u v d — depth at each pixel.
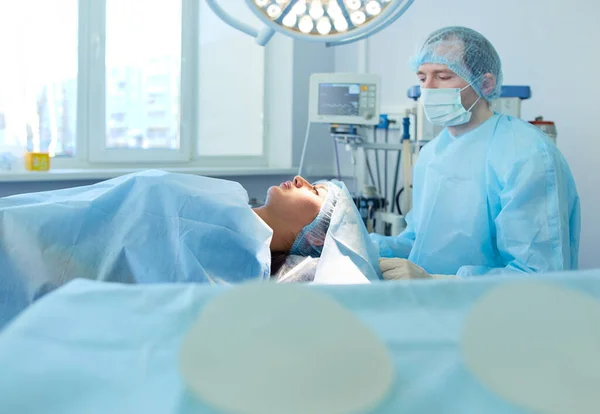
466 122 1.97
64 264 1.30
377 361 0.40
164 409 0.36
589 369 0.40
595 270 0.53
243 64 3.76
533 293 0.46
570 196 1.83
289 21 1.50
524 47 2.79
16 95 2.96
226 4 3.65
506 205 1.74
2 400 0.36
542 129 2.26
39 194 1.42
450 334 0.44
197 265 1.30
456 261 1.91
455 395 0.38
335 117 2.96
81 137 3.21
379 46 3.59
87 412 0.36
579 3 2.58
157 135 3.48
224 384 0.38
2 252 1.28
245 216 1.36
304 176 3.79
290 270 1.52
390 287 0.49
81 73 3.17
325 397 0.37
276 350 0.40
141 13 3.34
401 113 3.35
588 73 2.56
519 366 0.40
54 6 3.05
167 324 0.44
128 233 1.32
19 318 0.44
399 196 3.39
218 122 3.71
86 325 0.43
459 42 1.90
